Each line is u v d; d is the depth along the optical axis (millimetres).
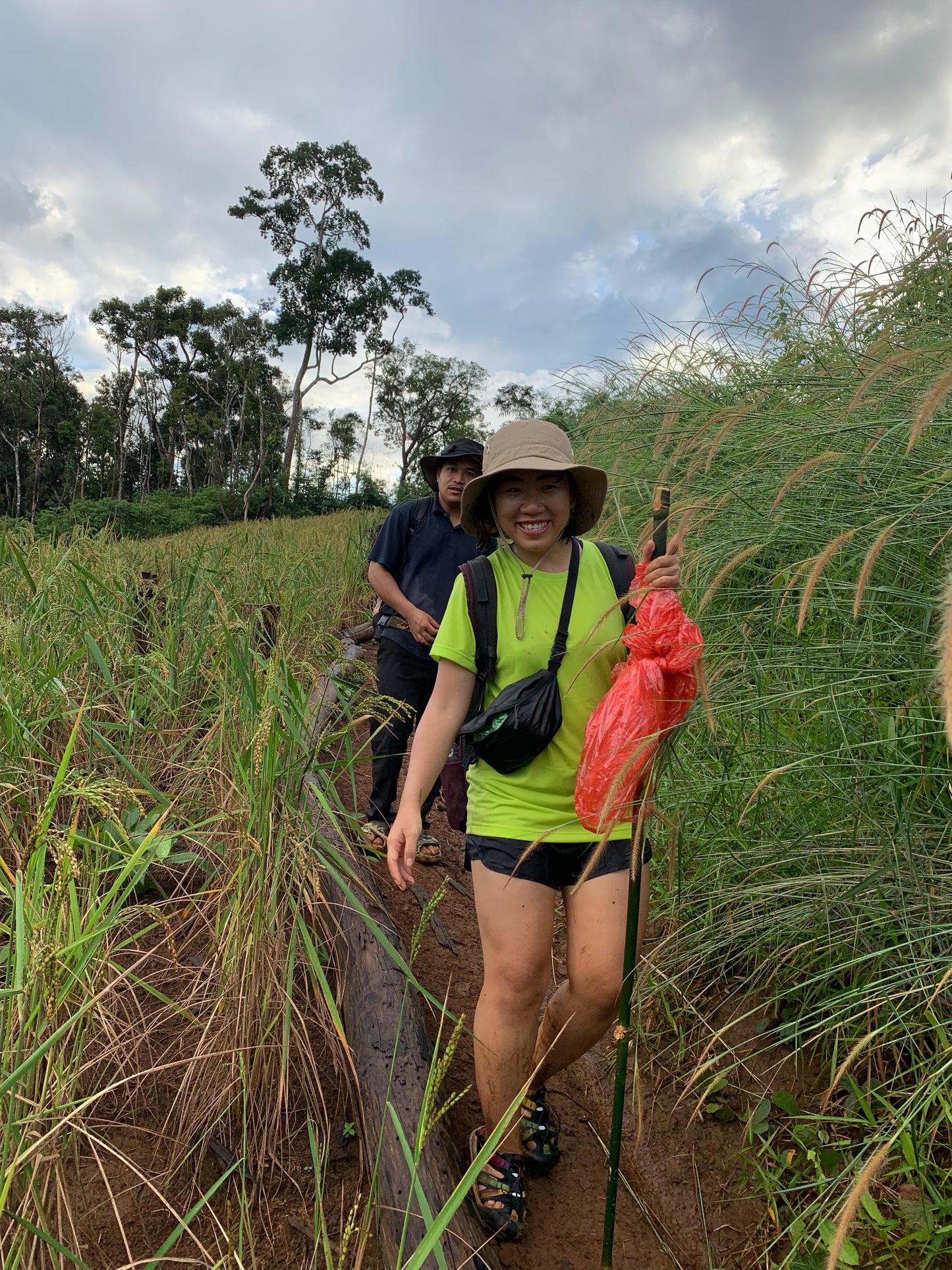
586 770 1828
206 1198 1631
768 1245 1991
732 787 2830
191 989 2555
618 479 4969
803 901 2543
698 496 3588
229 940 2285
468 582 2105
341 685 3186
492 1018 1986
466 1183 1420
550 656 2031
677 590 1898
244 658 2928
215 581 4590
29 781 2877
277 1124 2135
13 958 2023
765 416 3664
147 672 3508
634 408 5410
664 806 2924
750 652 2852
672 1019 2592
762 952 2680
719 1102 2406
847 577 2783
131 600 4207
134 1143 2119
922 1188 1913
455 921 3465
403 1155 2025
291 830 2479
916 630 2375
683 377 5309
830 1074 2342
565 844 2000
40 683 3041
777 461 3357
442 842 4215
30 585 3773
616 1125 1816
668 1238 2111
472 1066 2633
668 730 1718
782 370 4176
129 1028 2264
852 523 2814
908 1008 2221
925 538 2570
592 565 2135
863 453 2875
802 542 3016
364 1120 2164
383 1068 2266
